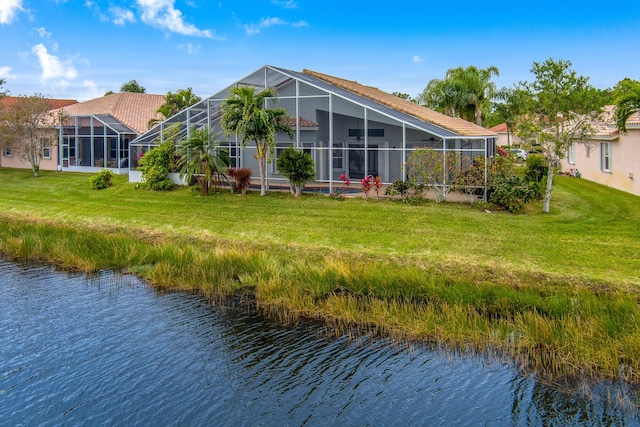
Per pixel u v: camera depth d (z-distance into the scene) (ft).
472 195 73.05
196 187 90.02
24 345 37.14
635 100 69.82
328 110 88.38
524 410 28.60
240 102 80.02
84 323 40.91
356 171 93.81
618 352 32.71
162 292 47.80
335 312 41.14
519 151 156.66
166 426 27.73
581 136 64.75
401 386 31.19
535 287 43.68
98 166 123.44
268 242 59.88
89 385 31.73
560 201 77.25
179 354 35.58
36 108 115.14
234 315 42.11
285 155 81.00
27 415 28.78
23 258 59.52
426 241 56.75
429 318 38.24
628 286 42.63
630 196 82.99
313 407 29.25
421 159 74.33
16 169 131.64
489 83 176.65
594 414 28.04
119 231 68.59
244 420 28.12
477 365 33.17
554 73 63.46
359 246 56.65
